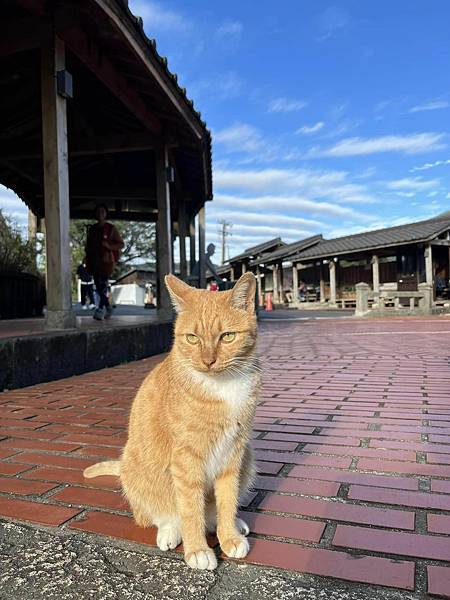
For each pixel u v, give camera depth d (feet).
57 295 19.12
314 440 10.37
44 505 7.30
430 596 5.01
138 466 6.68
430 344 29.55
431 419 11.95
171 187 37.37
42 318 33.45
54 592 5.16
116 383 16.80
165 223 29.12
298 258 96.89
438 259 82.64
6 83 26.45
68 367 17.99
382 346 28.81
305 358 23.70
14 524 6.70
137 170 38.45
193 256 46.50
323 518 6.81
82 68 24.45
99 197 39.04
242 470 6.89
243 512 7.01
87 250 27.96
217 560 5.77
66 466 8.96
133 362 22.11
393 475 8.36
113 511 7.11
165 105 24.03
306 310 87.66
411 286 80.12
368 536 6.28
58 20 18.08
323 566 5.60
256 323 7.11
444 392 15.19
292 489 7.80
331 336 36.04
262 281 125.90
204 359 6.14
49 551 5.98
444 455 9.33
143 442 6.66
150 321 26.35
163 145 28.48
